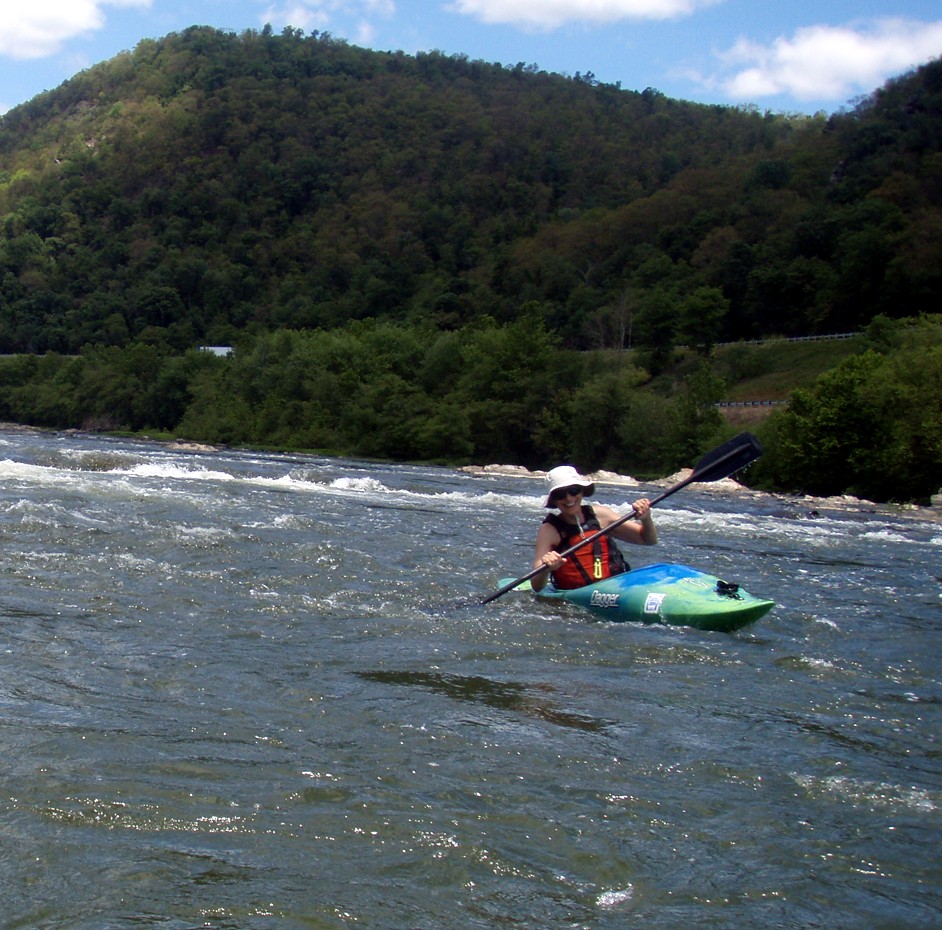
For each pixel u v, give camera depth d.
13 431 67.56
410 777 3.88
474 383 56.41
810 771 4.18
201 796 3.59
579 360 54.09
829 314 73.06
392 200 140.75
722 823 3.59
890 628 7.51
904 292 67.38
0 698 4.62
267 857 3.15
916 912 2.99
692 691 5.37
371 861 3.16
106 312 116.12
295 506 14.21
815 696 5.39
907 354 35.53
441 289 104.94
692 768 4.15
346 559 9.17
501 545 11.11
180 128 163.25
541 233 113.56
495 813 3.58
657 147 162.38
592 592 7.63
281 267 130.50
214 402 69.06
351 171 156.12
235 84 179.25
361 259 123.50
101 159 162.50
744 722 4.84
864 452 33.38
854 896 3.08
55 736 4.13
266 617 6.69
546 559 7.64
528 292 94.50
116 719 4.41
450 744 4.30
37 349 115.81
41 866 3.02
